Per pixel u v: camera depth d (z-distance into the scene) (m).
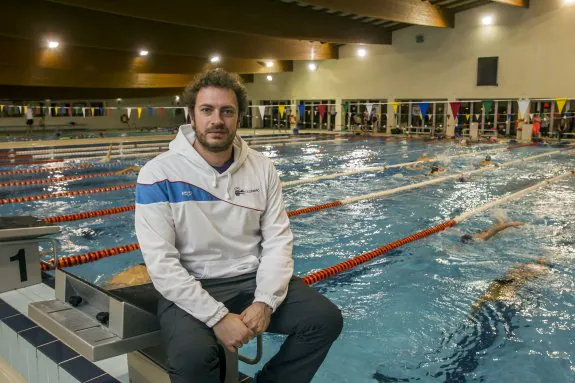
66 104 21.36
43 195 7.05
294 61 21.28
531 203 6.29
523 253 4.32
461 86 16.70
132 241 4.86
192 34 13.26
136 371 1.74
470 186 7.52
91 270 4.02
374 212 5.91
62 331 1.57
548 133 15.05
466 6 15.95
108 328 1.56
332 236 4.93
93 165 10.24
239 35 14.51
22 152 11.93
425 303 3.31
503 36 15.57
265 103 22.84
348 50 19.44
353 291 3.57
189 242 1.61
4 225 2.43
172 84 17.70
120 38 11.75
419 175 8.59
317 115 21.05
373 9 12.45
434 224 5.34
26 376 2.15
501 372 2.45
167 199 1.57
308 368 1.58
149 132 20.28
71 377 1.83
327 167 9.74
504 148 13.09
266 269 1.60
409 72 17.91
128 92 19.70
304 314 1.53
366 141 15.81
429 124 17.89
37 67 13.35
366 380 2.41
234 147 1.68
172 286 1.47
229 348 1.44
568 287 3.54
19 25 9.91
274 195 1.73
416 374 2.45
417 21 14.52
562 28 14.41
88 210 6.14
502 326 2.95
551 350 2.65
